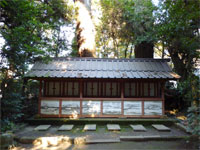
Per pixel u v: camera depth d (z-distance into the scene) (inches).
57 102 261.7
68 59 302.7
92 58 307.6
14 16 225.6
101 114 260.4
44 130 219.6
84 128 222.8
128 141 187.8
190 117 198.8
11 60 225.0
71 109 260.7
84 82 293.9
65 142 184.1
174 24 265.6
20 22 237.0
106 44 584.4
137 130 219.0
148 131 218.4
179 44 321.7
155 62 299.9
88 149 165.6
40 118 254.5
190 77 273.7
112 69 274.4
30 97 325.7
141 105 262.7
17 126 221.0
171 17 272.8
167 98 364.2
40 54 260.5
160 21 324.2
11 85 231.0
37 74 245.6
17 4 215.8
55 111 259.9
